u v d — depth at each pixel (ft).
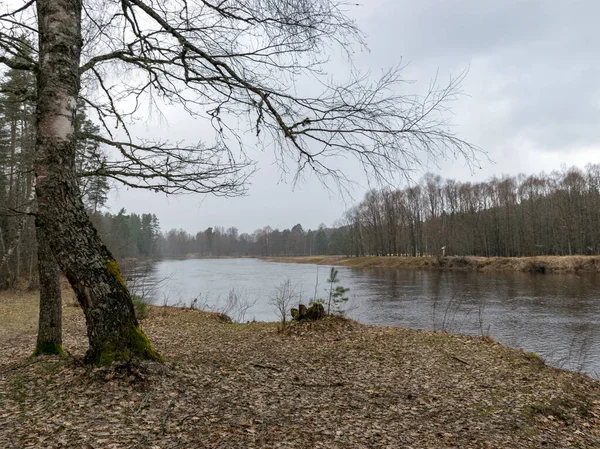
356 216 189.88
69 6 12.94
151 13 14.06
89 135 16.69
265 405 13.21
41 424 10.15
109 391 12.10
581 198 156.97
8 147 59.62
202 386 13.92
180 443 9.86
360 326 33.55
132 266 63.26
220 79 14.84
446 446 11.64
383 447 11.09
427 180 195.00
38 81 13.43
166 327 34.63
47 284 16.67
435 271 133.49
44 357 15.67
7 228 53.78
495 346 26.43
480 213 180.45
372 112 12.32
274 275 133.18
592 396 18.26
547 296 68.95
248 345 25.45
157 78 16.63
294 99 13.29
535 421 14.58
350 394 15.61
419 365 21.38
